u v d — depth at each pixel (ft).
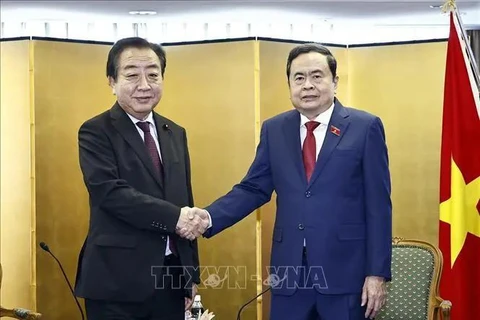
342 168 10.04
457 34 13.75
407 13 18.80
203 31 20.88
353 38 21.33
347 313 9.94
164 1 17.12
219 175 17.11
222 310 17.03
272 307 10.33
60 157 16.85
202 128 17.19
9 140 16.94
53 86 16.75
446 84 13.78
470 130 13.47
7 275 17.10
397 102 17.60
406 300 13.44
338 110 10.37
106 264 9.98
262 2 17.35
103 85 17.21
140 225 9.95
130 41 10.37
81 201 17.10
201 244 17.28
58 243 16.89
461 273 13.35
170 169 10.42
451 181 13.52
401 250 13.78
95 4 17.43
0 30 20.34
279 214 10.36
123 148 10.20
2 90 16.93
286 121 10.64
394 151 17.71
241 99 16.92
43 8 18.02
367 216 10.05
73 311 17.03
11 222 17.01
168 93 17.34
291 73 10.32
